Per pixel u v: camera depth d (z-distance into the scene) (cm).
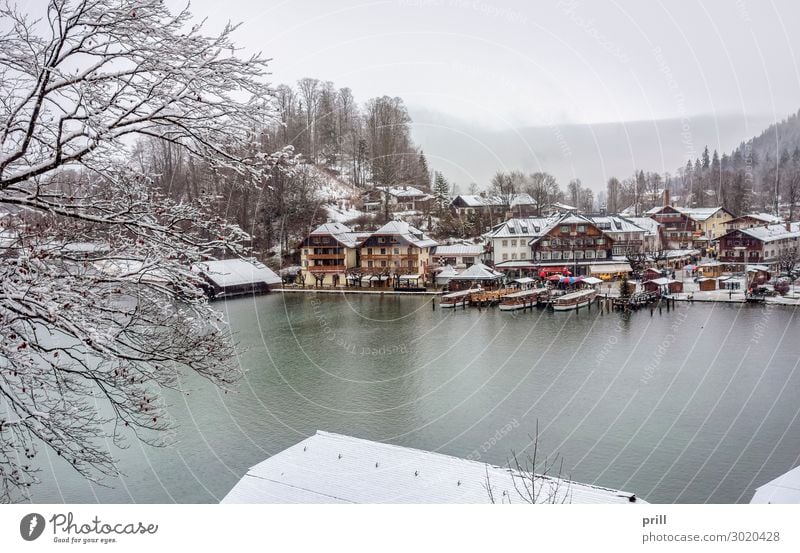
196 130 852
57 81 772
